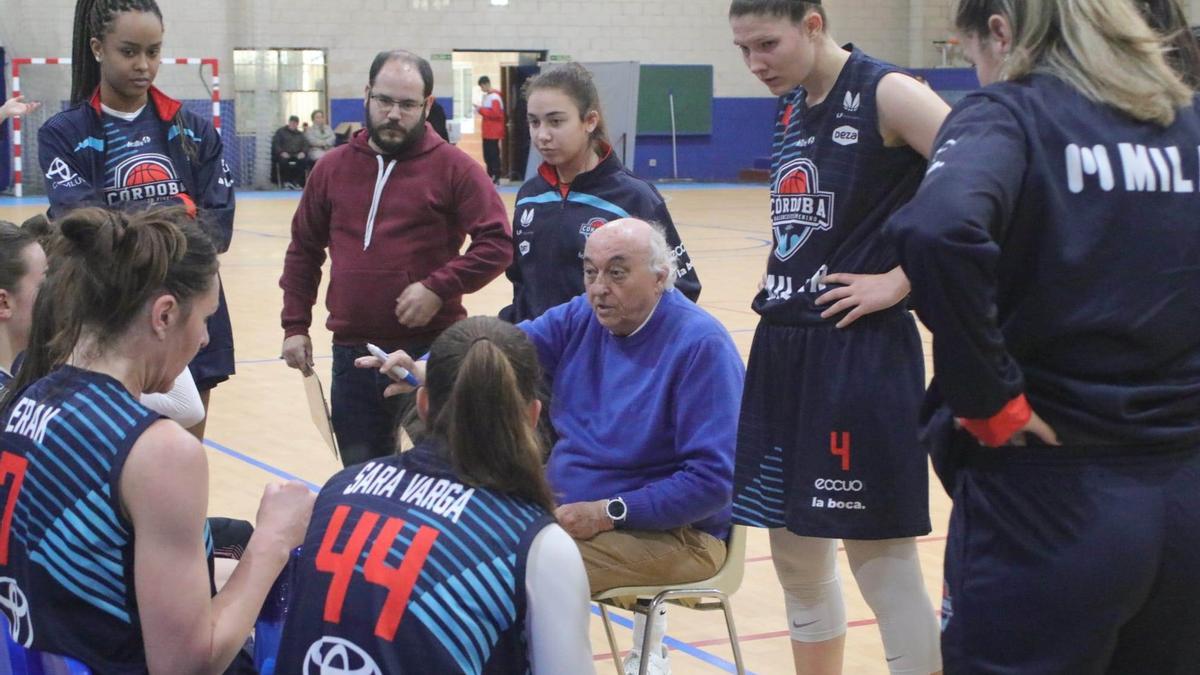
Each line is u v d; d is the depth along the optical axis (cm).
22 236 270
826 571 308
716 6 2319
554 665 190
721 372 302
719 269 1261
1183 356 190
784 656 383
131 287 207
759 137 2386
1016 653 189
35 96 1944
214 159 429
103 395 206
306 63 2130
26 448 207
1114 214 184
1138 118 188
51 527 204
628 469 310
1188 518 185
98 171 407
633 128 1153
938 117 263
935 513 526
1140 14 205
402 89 387
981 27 201
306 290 420
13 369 276
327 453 605
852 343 279
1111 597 183
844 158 278
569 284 389
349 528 197
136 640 209
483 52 2248
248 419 672
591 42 2270
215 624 210
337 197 403
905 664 289
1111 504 183
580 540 299
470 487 195
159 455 201
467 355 195
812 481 284
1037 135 185
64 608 206
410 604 189
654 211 388
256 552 222
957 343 174
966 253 170
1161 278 185
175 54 2038
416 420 215
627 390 312
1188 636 191
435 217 399
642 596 302
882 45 2361
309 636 195
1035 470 187
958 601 196
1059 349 187
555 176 396
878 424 278
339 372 408
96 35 399
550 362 328
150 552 201
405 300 385
